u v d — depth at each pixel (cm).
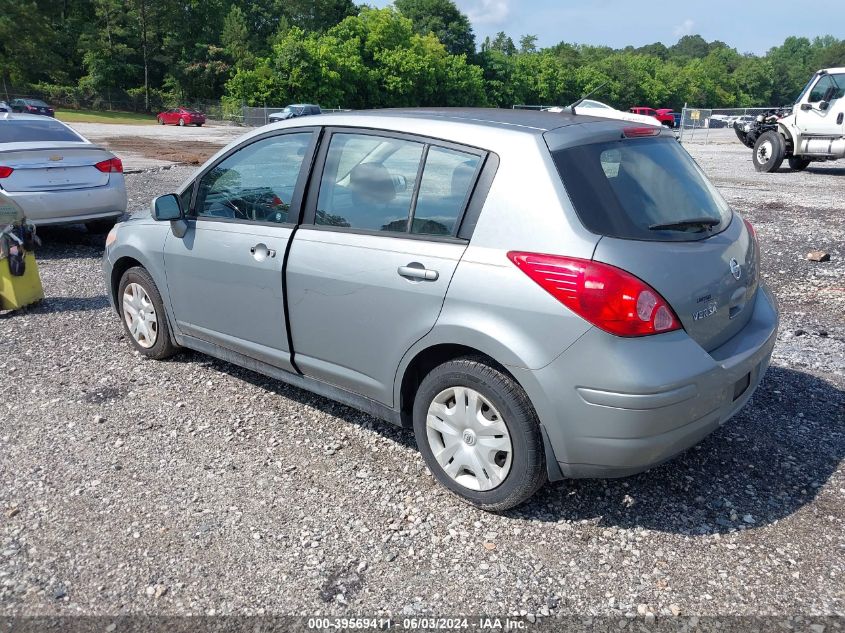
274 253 399
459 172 333
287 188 403
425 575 297
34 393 476
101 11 7819
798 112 1695
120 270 543
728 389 321
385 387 363
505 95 10656
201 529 327
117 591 288
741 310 350
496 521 334
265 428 426
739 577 294
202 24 8831
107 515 338
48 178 852
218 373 508
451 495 355
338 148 383
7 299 648
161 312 506
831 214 1107
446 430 343
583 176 311
